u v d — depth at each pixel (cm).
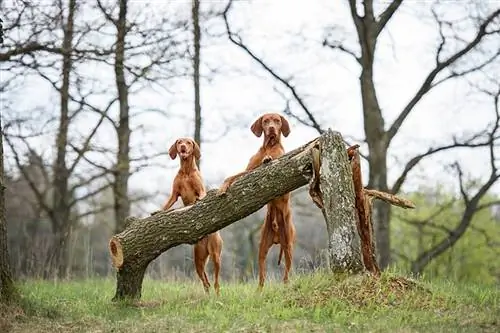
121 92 1902
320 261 1118
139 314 895
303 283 905
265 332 720
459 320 758
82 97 1838
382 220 1970
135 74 1469
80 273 1839
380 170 1973
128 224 1013
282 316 789
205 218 952
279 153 998
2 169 884
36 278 1493
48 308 905
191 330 748
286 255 1012
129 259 997
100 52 1421
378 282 857
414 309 816
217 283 1030
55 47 1405
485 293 931
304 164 906
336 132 907
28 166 2277
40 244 1959
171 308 917
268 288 957
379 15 2014
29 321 844
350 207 889
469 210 2155
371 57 2005
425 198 2884
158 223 977
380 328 720
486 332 706
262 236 1022
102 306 975
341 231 882
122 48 1434
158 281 1389
